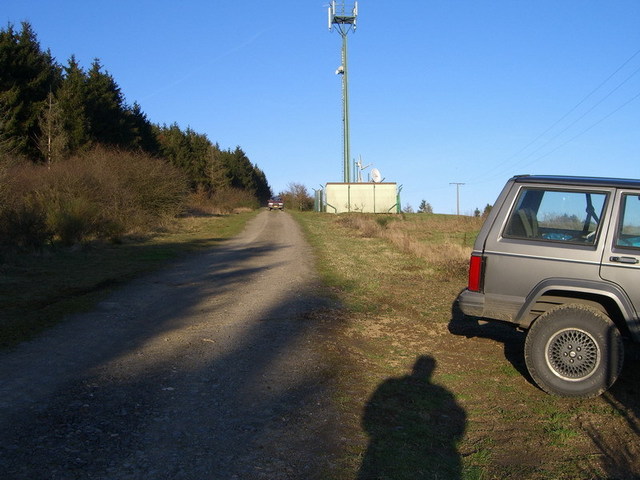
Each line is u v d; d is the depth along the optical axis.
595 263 5.23
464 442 4.32
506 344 7.16
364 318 8.53
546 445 4.29
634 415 4.84
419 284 12.04
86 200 18.61
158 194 26.02
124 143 38.66
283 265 14.99
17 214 14.63
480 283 5.68
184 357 6.20
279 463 3.78
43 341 6.65
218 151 67.62
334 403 4.96
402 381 5.65
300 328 7.73
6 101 27.61
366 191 49.19
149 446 3.93
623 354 5.08
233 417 4.55
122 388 5.11
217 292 10.60
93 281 11.20
